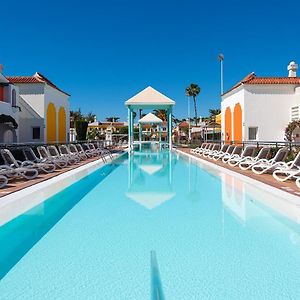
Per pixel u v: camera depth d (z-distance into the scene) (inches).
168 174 552.1
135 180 482.3
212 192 379.2
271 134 1044.5
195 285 148.9
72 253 188.7
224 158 695.1
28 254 187.5
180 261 176.4
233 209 293.0
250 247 196.5
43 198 327.9
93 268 167.9
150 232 227.5
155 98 1127.6
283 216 265.9
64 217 267.0
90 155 872.3
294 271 162.9
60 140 1237.7
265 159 519.8
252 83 1039.0
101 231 230.2
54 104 1162.6
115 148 1413.6
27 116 1050.1
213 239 211.6
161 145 1521.9
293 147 653.3
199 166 663.1
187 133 2591.0
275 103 1042.7
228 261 175.8
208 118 3319.4
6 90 939.3
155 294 140.8
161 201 331.9
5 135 968.9
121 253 188.1
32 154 538.9
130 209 296.8
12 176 423.8
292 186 365.1
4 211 273.9
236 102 1125.1
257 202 319.0
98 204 317.7
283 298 136.6
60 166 592.7
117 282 152.3
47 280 154.9
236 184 418.6
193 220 257.9
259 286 147.4
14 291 144.4
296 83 1037.2
